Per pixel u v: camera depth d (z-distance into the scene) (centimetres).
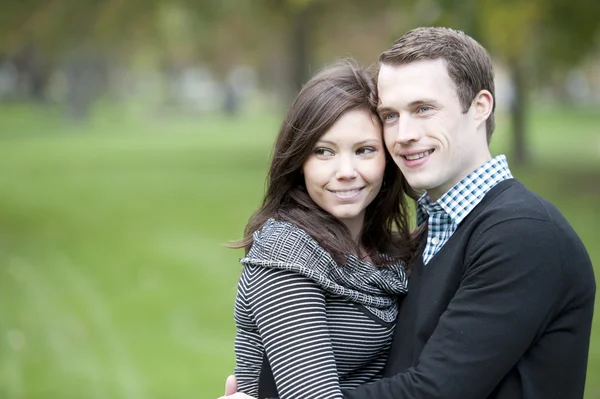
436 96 187
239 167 1889
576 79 4725
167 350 546
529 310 169
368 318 195
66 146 2577
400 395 175
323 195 202
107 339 573
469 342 171
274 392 192
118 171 1823
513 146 1684
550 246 172
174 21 1822
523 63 1631
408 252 219
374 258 213
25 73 5156
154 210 1226
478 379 171
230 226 1067
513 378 176
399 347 196
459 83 188
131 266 822
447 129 188
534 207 177
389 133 199
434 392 172
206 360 523
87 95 3900
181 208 1243
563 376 177
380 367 203
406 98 189
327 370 180
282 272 185
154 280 758
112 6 1739
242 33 2244
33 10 1697
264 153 2272
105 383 482
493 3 1049
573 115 4450
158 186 1542
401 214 228
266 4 1784
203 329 597
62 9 1708
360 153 202
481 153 195
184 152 2325
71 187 1534
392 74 193
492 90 198
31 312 652
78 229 1059
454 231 191
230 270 796
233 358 528
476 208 187
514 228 173
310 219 199
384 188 222
